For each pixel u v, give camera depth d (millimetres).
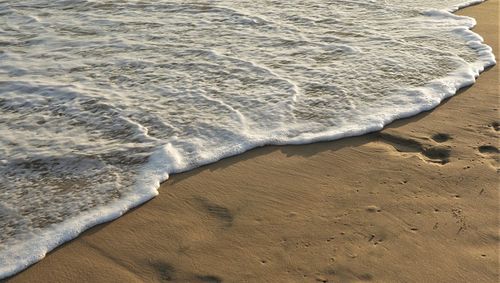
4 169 4285
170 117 4977
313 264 3242
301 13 7605
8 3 8039
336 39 6672
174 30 7004
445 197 3812
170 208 3795
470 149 4402
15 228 3643
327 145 4531
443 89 5367
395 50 6332
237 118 4926
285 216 3660
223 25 7152
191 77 5750
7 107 5211
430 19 7438
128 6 7867
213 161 4312
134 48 6488
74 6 7902
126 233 3562
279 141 4566
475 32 7027
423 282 3084
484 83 5574
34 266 3312
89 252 3410
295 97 5273
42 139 4699
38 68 6012
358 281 3105
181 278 3176
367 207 3727
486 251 3305
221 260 3299
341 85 5504
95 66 6047
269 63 6043
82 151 4504
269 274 3180
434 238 3416
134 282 3160
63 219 3713
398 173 4109
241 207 3768
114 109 5133
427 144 4496
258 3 8016
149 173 4172
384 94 5328
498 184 3941
